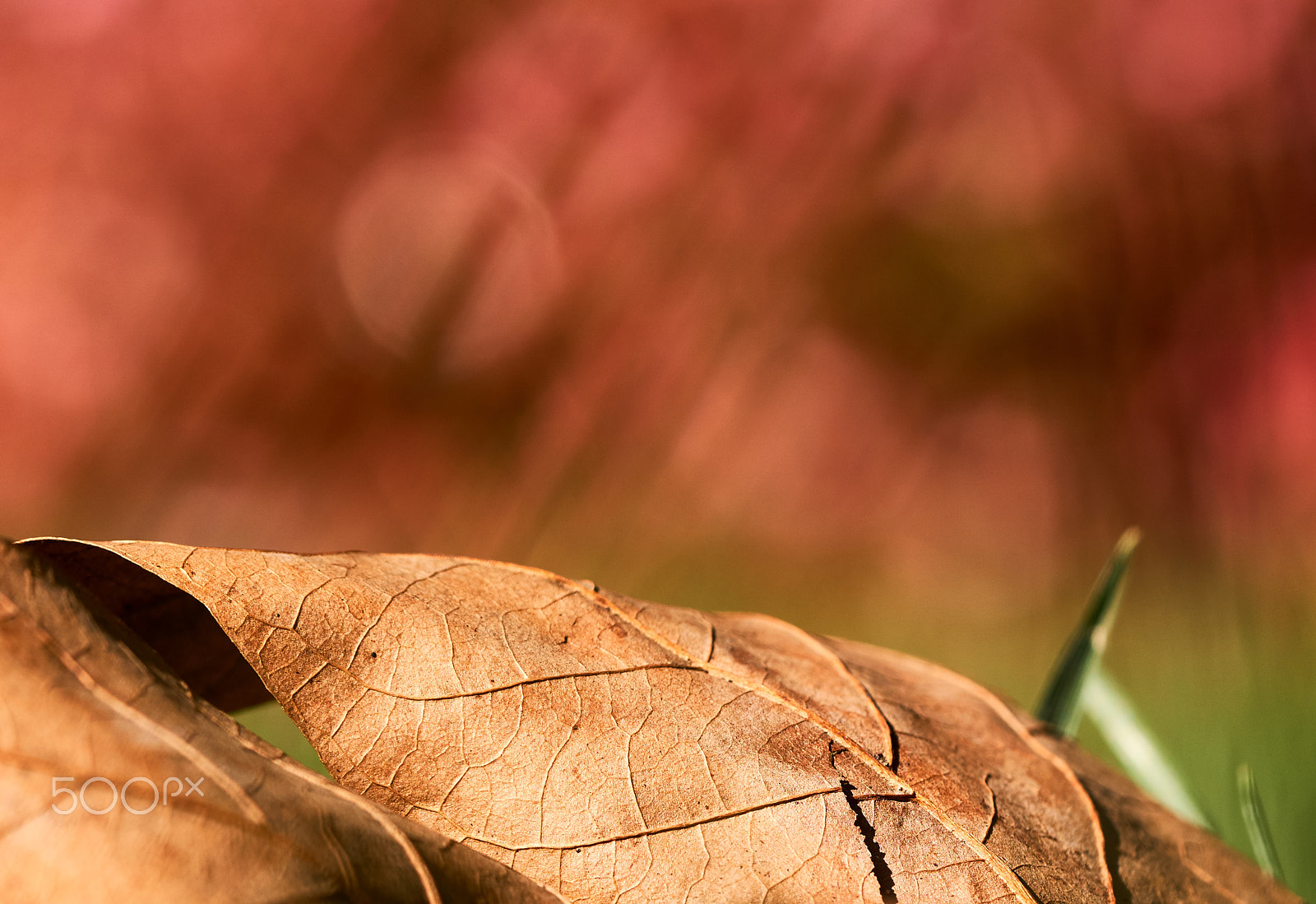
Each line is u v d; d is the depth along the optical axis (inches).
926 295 47.8
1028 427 43.4
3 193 57.0
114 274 56.9
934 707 14.9
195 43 58.0
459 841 13.9
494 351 51.2
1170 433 36.8
